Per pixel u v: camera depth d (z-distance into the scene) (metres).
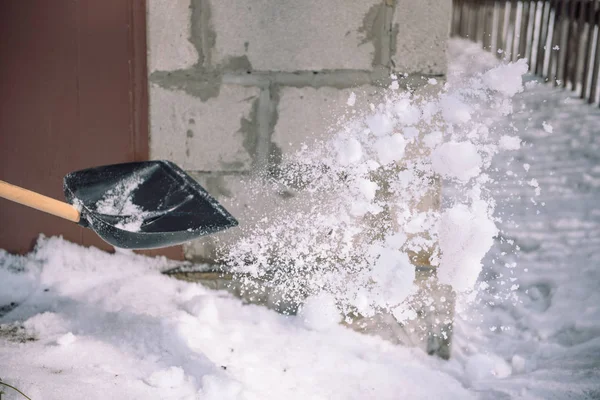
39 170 2.71
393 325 2.65
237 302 2.64
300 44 2.50
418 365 2.57
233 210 2.62
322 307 2.62
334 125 2.55
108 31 2.60
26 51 2.62
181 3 2.46
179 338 2.24
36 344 2.16
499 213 4.77
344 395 2.21
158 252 2.70
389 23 2.48
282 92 2.54
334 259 2.62
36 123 2.67
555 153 6.04
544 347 2.87
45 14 2.59
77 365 2.03
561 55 8.06
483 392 2.43
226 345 2.33
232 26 2.48
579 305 3.31
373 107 2.54
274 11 2.47
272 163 2.59
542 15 8.38
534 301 3.44
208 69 2.52
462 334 3.02
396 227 2.59
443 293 2.62
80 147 2.68
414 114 2.54
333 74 2.52
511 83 2.95
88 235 2.73
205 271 2.64
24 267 2.68
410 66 2.51
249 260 2.65
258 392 2.07
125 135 2.67
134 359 2.11
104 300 2.48
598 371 2.59
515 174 5.57
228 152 2.59
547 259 4.01
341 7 2.47
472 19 9.62
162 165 2.22
